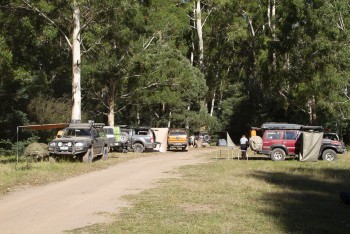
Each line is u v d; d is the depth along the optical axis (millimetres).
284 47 40312
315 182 15898
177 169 20031
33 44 28281
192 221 9195
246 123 55156
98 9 26844
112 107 38562
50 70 37125
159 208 10609
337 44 36312
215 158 27953
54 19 27203
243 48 56406
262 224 9039
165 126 49031
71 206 10883
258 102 53656
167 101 40656
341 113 36469
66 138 21766
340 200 12094
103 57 34344
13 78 26828
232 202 11492
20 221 9234
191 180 15969
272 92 44906
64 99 38000
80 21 27781
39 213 10055
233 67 57969
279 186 14680
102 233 8188
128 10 28078
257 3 52281
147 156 29469
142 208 10602
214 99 60625
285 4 40688
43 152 23125
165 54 38750
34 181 14992
